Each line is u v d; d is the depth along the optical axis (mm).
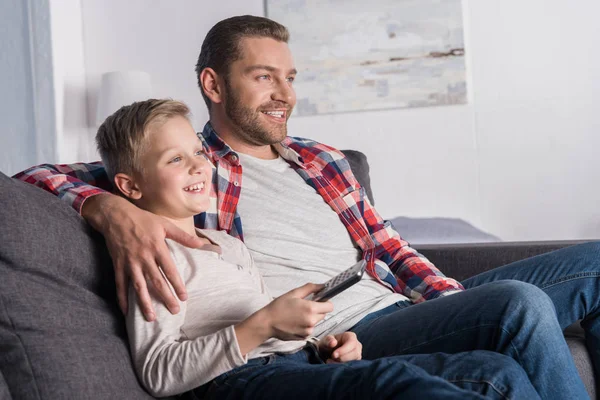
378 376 1053
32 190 1163
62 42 4301
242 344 1127
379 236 1802
